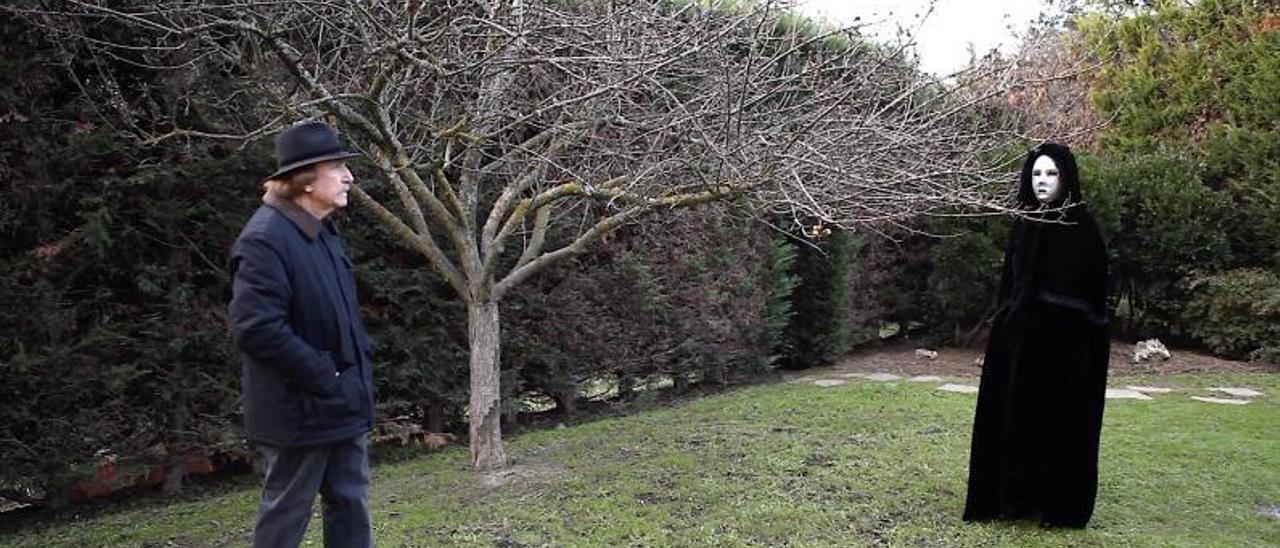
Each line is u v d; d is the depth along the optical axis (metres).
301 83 3.99
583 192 4.65
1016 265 4.23
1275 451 5.45
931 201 5.16
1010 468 4.14
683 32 4.34
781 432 6.00
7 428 4.19
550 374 6.62
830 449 5.48
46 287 4.21
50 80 4.23
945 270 10.17
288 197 2.91
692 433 6.01
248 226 2.81
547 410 7.14
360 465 3.08
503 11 4.12
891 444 5.59
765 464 5.10
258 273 2.71
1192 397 7.38
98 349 4.41
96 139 4.27
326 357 2.84
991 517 4.18
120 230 4.49
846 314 9.49
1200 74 10.73
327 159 2.91
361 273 5.35
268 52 4.59
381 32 4.01
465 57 4.07
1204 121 10.74
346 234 5.37
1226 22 10.66
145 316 4.62
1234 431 6.01
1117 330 10.84
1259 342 9.40
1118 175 9.95
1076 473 4.06
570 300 6.59
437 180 4.76
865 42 5.02
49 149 4.21
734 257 8.00
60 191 4.26
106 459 4.56
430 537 3.91
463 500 4.47
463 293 4.96
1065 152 4.17
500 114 4.38
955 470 4.99
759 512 4.21
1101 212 9.62
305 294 2.83
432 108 4.74
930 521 4.18
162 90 4.59
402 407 5.79
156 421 4.72
